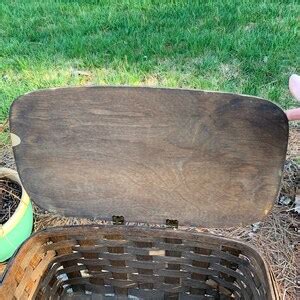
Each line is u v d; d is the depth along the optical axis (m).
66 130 1.01
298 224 1.55
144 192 1.08
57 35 2.50
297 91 1.18
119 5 2.72
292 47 2.25
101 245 1.21
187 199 1.07
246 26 2.44
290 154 1.75
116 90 0.95
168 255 1.21
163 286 1.33
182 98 0.94
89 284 1.36
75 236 1.18
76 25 2.56
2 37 2.51
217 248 1.14
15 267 1.09
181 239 1.14
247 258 1.13
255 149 0.96
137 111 0.97
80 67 2.26
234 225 1.09
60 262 1.27
